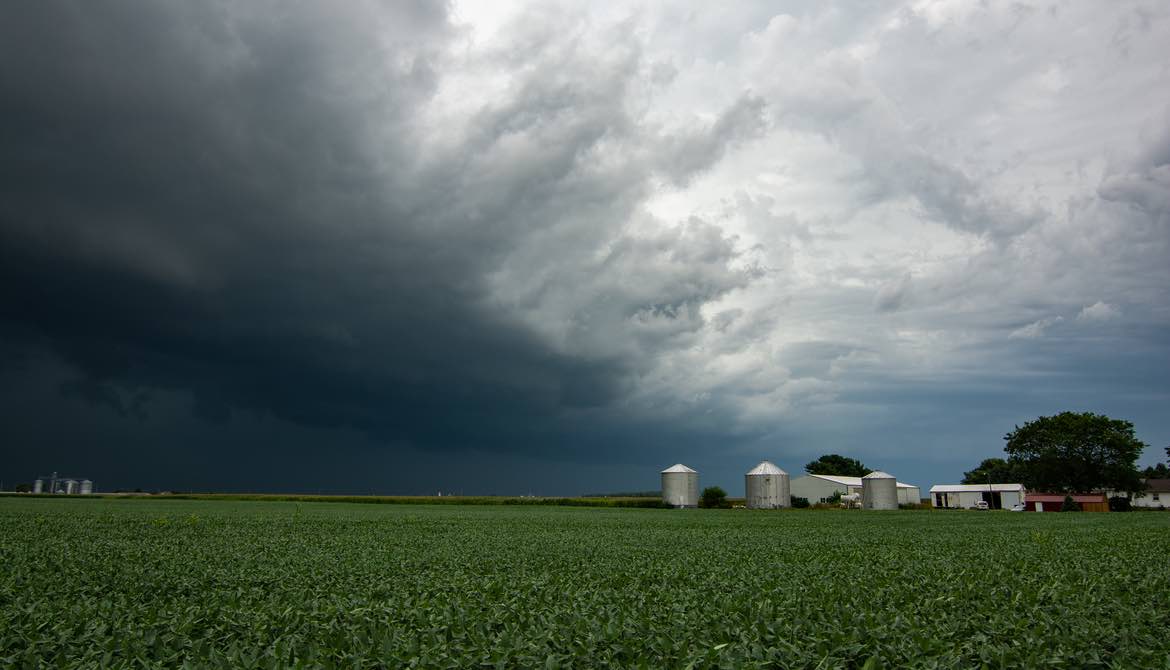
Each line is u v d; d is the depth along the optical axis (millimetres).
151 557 25344
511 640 10656
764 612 13125
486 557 26531
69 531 39219
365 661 9922
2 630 11727
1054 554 28438
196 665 9766
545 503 133375
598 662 9836
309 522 53812
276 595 16328
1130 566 22875
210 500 120688
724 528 52719
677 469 130875
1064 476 148250
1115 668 9633
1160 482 177750
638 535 42438
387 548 30844
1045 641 10883
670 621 12523
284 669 9539
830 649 10469
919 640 10727
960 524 62250
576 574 21016
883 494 130875
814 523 63500
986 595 15938
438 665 9641
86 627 12062
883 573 20906
